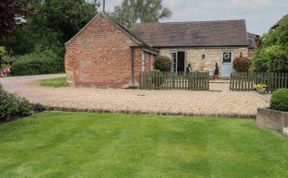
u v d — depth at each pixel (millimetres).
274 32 16344
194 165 4930
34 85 18922
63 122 7773
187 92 15211
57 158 5203
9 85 18891
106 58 17312
